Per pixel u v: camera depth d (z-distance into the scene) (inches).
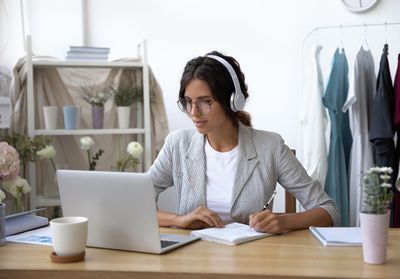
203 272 44.4
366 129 112.1
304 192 71.6
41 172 115.7
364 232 47.0
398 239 56.9
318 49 113.8
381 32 125.3
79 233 49.0
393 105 109.7
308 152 113.0
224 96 67.2
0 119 110.5
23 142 99.9
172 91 131.6
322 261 47.8
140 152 108.8
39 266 47.4
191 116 68.2
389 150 107.1
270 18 129.3
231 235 57.1
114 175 51.7
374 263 46.6
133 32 130.1
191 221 63.1
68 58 110.5
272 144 73.1
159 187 76.6
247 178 71.1
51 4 124.4
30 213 70.3
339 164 112.0
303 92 116.0
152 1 130.1
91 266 47.1
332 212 67.6
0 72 115.1
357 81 110.6
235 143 73.8
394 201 108.5
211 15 130.3
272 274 43.6
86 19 128.3
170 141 76.2
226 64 67.5
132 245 52.3
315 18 127.6
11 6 120.5
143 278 45.1
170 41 130.8
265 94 130.4
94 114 112.5
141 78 119.2
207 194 72.2
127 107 114.6
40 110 115.2
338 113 112.2
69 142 118.4
